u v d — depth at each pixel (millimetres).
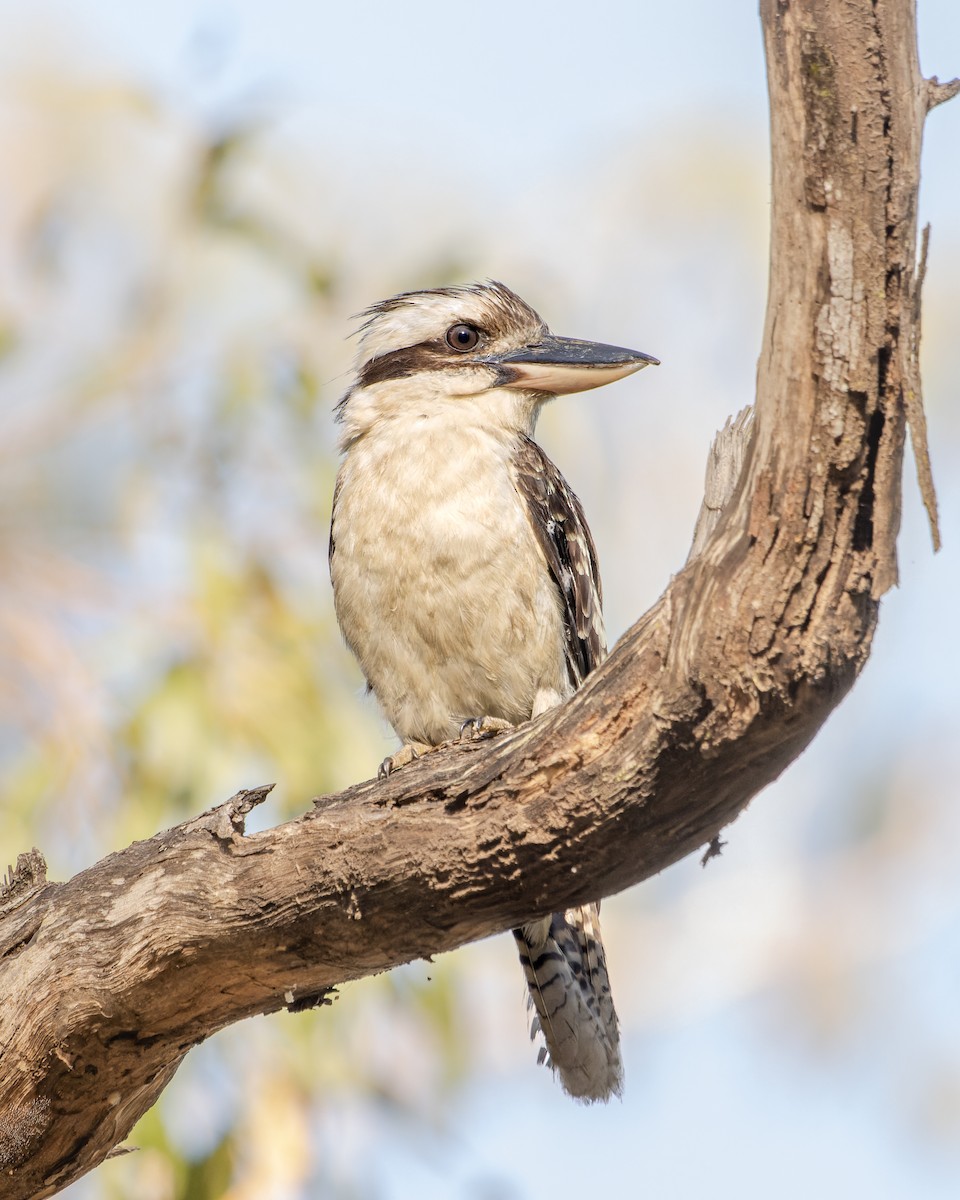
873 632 5641
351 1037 12562
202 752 12977
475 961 14109
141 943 6863
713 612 5672
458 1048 12805
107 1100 7277
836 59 5207
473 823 6375
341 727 13422
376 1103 12594
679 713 5863
